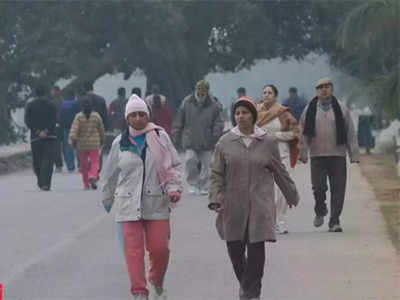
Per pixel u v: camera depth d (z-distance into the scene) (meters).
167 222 16.31
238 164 15.99
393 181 38.53
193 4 70.50
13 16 67.38
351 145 24.59
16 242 23.58
